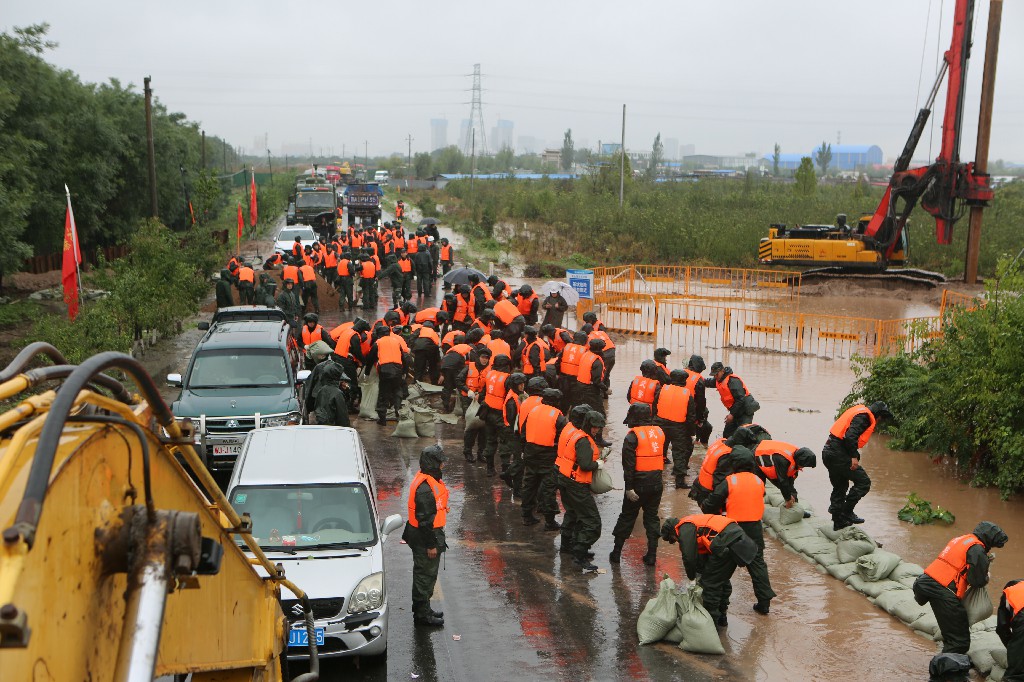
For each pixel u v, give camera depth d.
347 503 8.99
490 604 9.49
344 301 29.38
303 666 7.98
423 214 67.56
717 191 81.81
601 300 32.81
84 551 2.58
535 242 48.62
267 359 14.50
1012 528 11.63
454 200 80.31
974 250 36.22
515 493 13.13
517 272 41.38
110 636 2.84
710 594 8.77
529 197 62.00
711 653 8.34
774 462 11.30
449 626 8.97
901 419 15.77
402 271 29.86
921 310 32.41
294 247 30.25
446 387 17.25
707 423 14.97
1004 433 12.71
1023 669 7.20
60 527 2.42
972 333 14.11
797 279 39.28
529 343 16.47
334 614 7.86
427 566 8.84
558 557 10.86
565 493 10.43
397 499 12.74
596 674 7.98
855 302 34.72
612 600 9.62
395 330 19.08
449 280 25.03
